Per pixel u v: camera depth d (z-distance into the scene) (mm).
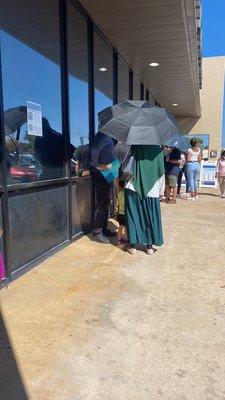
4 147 3604
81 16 5543
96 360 2527
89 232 6051
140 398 2176
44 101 4535
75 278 3971
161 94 12430
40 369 2426
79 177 5590
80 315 3143
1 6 3643
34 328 2916
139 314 3186
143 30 6254
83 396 2184
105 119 4797
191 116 18531
